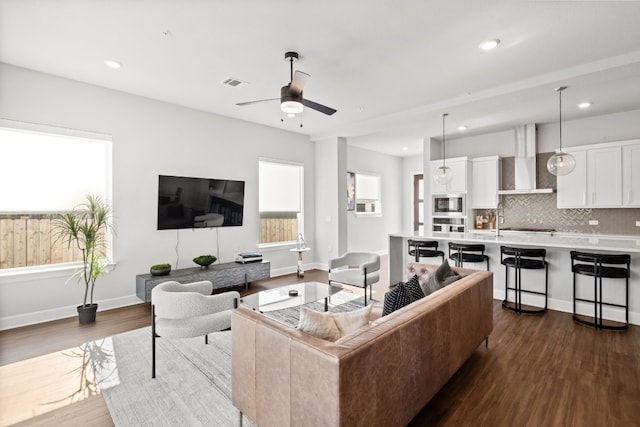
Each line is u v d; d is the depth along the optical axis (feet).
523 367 8.32
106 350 9.37
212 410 6.61
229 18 8.30
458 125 18.48
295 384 4.69
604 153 16.02
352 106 15.34
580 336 10.25
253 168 18.37
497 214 19.31
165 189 14.58
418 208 29.12
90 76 11.95
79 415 6.53
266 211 19.56
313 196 21.91
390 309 6.91
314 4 7.73
